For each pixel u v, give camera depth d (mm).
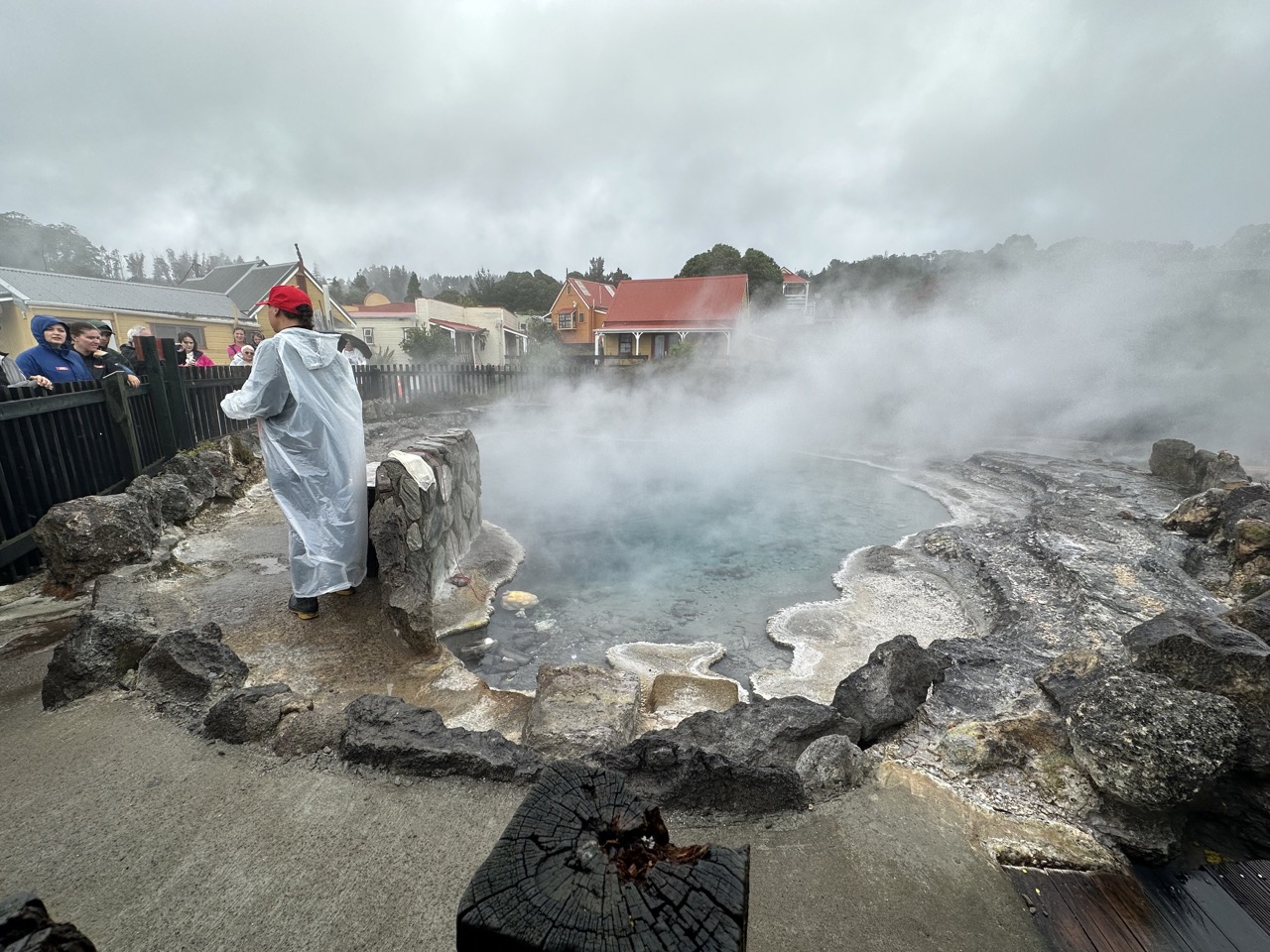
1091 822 1805
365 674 2670
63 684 2238
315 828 1685
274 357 2666
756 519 6156
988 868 1647
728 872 739
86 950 813
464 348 30203
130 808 1732
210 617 3070
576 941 663
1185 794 1667
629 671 3137
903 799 1889
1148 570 3895
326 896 1470
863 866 1638
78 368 4352
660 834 792
